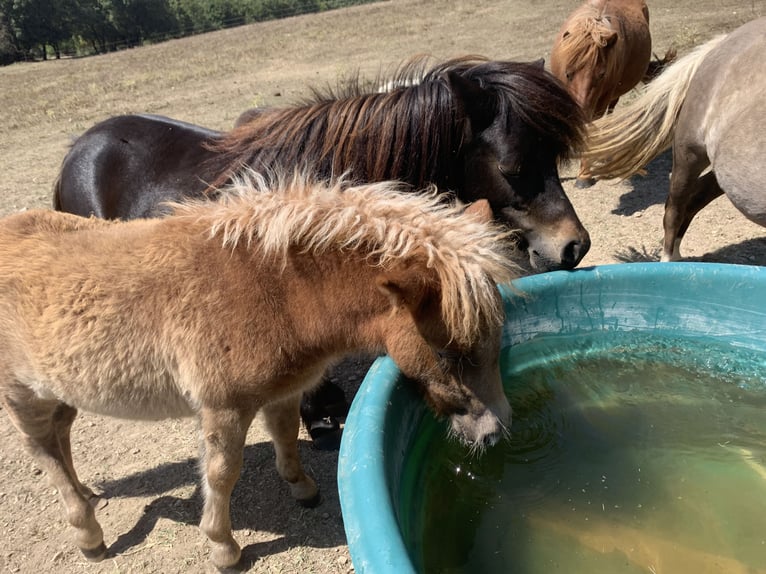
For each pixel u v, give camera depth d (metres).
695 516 2.28
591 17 5.61
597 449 2.60
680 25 12.66
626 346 3.18
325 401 3.40
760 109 3.39
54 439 2.70
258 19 51.97
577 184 6.24
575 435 2.68
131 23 53.69
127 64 22.11
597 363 3.10
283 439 2.83
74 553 2.84
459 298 1.99
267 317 2.22
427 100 2.96
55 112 12.97
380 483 1.86
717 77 3.83
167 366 2.28
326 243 2.18
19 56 43.66
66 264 2.32
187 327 2.21
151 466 3.31
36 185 7.73
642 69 6.53
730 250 4.79
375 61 14.49
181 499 3.09
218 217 2.30
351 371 3.99
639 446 2.60
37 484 3.25
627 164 4.85
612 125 4.77
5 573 2.76
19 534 2.95
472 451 2.46
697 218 5.35
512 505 2.34
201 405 2.32
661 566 2.09
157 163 3.43
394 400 2.29
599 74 5.45
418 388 2.37
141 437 3.53
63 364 2.32
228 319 2.21
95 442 3.50
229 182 3.02
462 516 2.30
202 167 3.25
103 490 3.17
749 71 3.57
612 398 2.88
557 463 2.54
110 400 2.38
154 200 3.32
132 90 14.98
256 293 2.22
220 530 2.59
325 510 3.00
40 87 18.16
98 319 2.26
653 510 2.31
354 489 1.86
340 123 2.98
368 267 2.18
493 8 21.06
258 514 3.00
